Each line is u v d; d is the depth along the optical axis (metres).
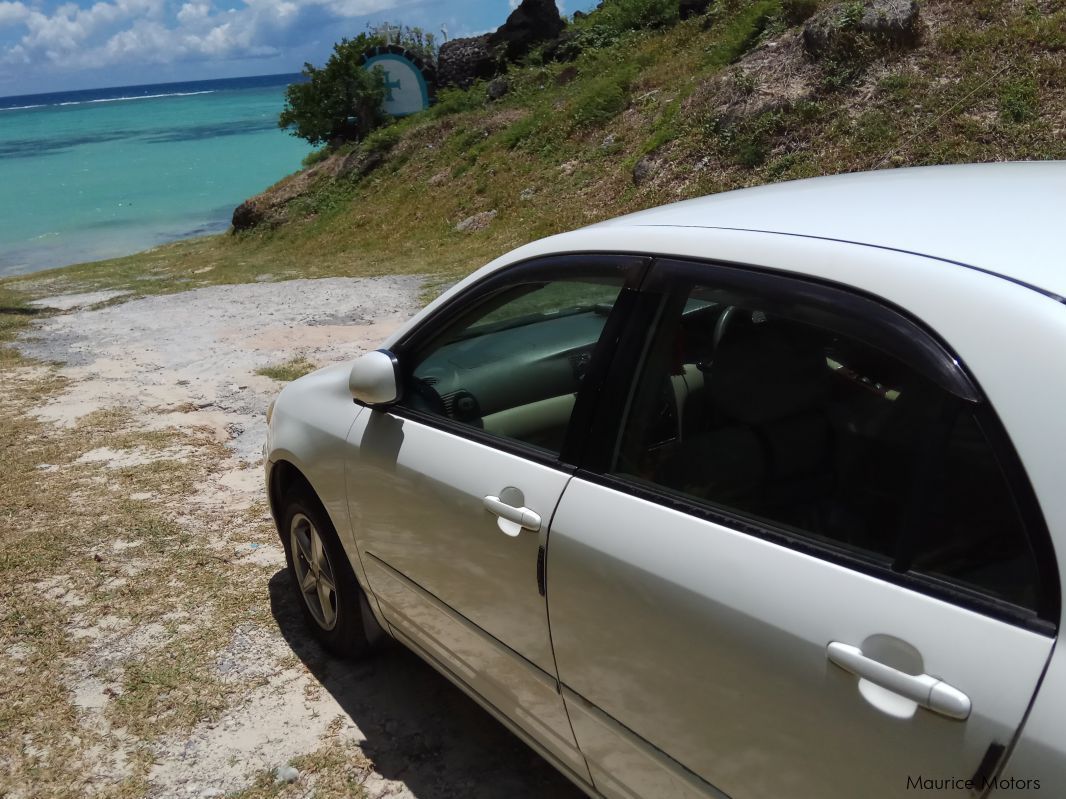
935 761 1.41
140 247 26.16
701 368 2.03
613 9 22.59
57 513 4.91
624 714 1.99
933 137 10.37
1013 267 1.58
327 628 3.48
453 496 2.46
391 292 11.13
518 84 22.14
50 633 3.75
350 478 2.93
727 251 1.98
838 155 11.09
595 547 2.01
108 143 73.88
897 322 1.63
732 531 1.80
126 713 3.23
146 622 3.82
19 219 33.22
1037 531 1.38
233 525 4.72
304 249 19.20
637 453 2.06
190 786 2.87
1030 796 1.29
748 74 13.30
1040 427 1.40
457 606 2.53
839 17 12.28
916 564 1.53
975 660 1.39
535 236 14.10
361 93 24.30
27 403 7.09
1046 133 9.59
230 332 9.31
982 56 11.05
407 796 2.79
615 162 15.37
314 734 3.08
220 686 3.36
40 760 3.01
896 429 1.61
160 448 5.93
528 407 2.54
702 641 1.76
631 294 2.15
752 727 1.69
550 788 2.79
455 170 18.89
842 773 1.55
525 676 2.31
